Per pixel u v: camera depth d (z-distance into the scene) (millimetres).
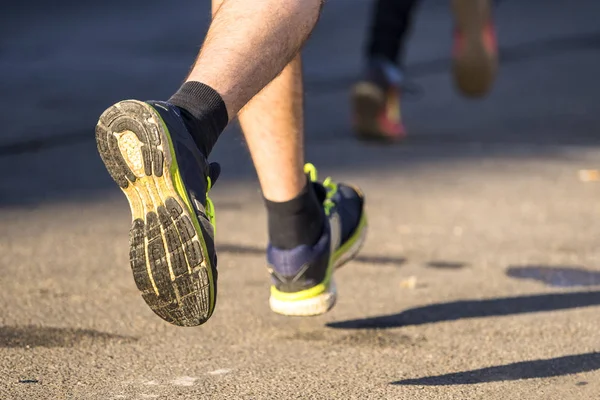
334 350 6965
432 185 12844
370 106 15570
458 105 18984
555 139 15992
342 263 7836
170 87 19453
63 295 8141
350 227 7676
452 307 7996
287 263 7016
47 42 25125
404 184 12891
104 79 20266
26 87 19391
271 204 6934
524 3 32875
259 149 6734
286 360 6742
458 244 10055
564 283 8719
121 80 20172
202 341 7113
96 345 6957
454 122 17484
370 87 15531
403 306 8016
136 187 5227
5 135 15406
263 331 7367
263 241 10102
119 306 7887
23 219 10836
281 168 6742
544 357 6832
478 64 15367
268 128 6633
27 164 13727
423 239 10234
